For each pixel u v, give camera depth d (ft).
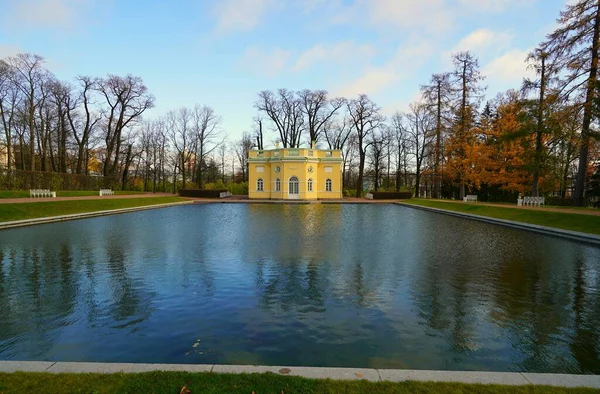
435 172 125.70
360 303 23.00
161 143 176.55
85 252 37.60
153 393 11.10
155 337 18.17
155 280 27.55
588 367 15.58
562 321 20.39
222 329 19.13
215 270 30.50
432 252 38.52
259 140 184.96
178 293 24.71
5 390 11.19
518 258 35.65
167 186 190.70
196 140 174.60
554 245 43.19
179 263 32.89
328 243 43.86
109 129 142.10
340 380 12.03
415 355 16.51
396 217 79.36
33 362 13.35
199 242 44.09
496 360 16.14
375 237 49.16
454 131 116.16
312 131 173.27
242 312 21.44
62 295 24.25
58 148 140.97
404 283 27.07
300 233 52.70
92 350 16.81
